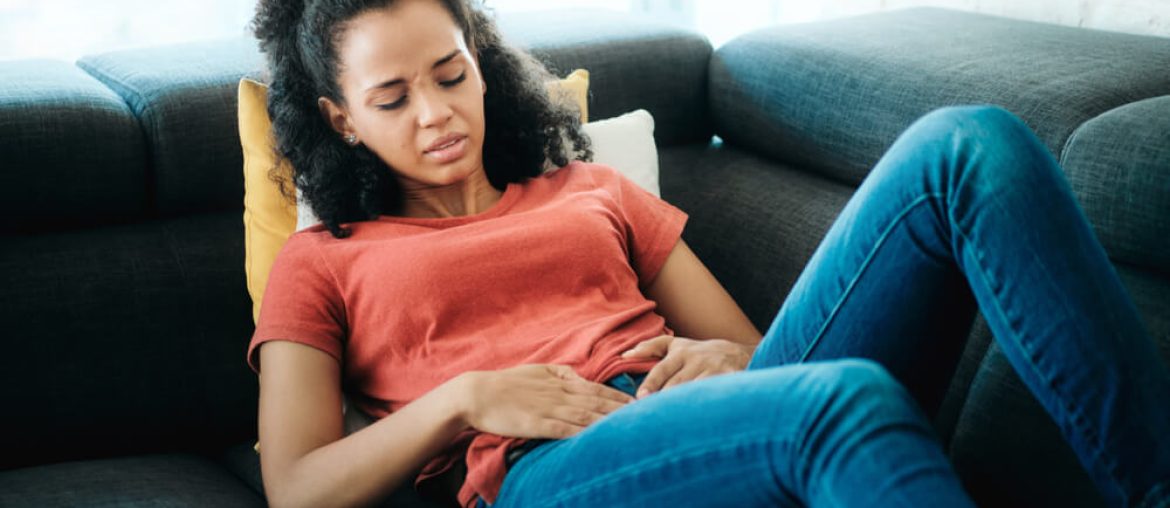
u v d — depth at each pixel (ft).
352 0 3.88
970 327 3.40
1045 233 2.90
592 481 2.94
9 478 3.84
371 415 3.97
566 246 4.04
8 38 5.90
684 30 5.58
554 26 5.52
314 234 4.09
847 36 5.16
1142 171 3.63
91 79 4.73
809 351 3.34
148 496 3.67
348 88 3.98
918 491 2.46
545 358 3.81
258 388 4.52
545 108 4.59
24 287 4.20
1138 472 2.83
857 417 2.57
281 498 3.49
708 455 2.76
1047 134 4.04
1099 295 2.88
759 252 4.87
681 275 4.33
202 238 4.54
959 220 2.99
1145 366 2.87
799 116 4.99
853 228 3.24
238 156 4.58
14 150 4.18
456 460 3.64
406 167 4.04
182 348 4.40
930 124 3.12
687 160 5.47
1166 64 4.39
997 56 4.63
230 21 6.33
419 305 3.84
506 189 4.37
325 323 3.84
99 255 4.37
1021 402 3.80
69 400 4.21
